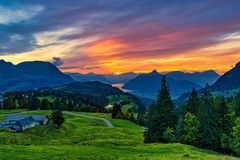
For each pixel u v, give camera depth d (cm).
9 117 15988
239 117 9612
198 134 10081
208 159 6412
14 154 5894
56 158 5809
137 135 14188
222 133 10025
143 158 6272
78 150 7012
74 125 17488
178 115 11875
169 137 10356
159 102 10862
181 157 6550
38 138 12412
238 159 6912
